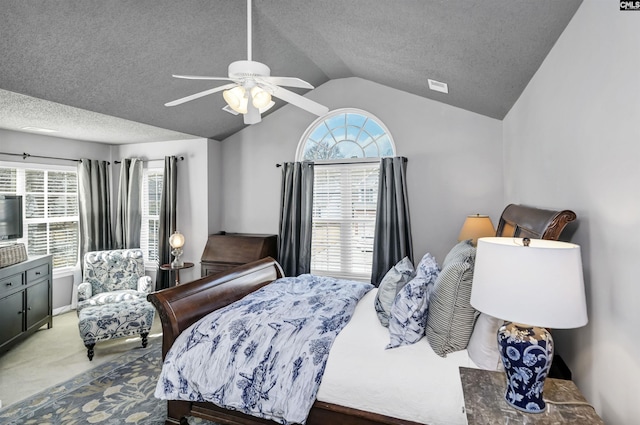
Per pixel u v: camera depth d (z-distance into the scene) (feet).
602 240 4.47
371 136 14.57
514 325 4.46
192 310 7.84
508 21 6.13
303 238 14.79
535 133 7.77
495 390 4.59
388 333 6.95
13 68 8.21
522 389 4.18
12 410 8.21
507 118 11.55
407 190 13.76
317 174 15.16
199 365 6.82
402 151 13.88
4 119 11.98
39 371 10.13
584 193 5.03
